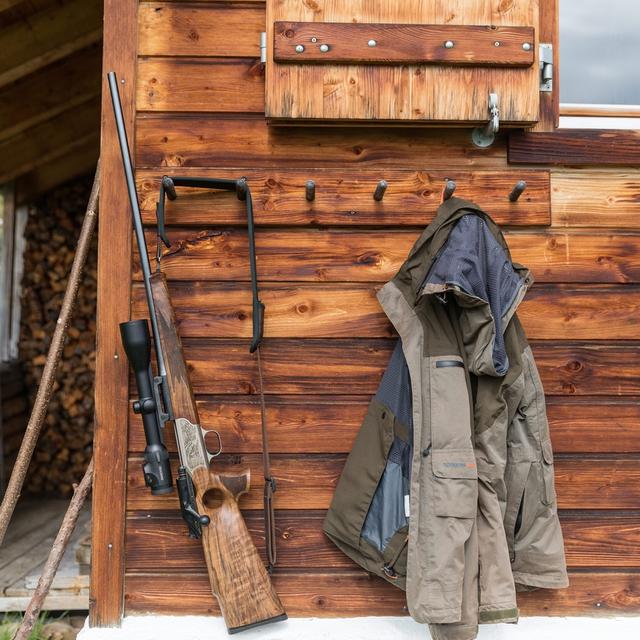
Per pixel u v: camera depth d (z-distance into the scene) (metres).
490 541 2.15
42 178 5.11
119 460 2.34
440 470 2.11
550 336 2.42
